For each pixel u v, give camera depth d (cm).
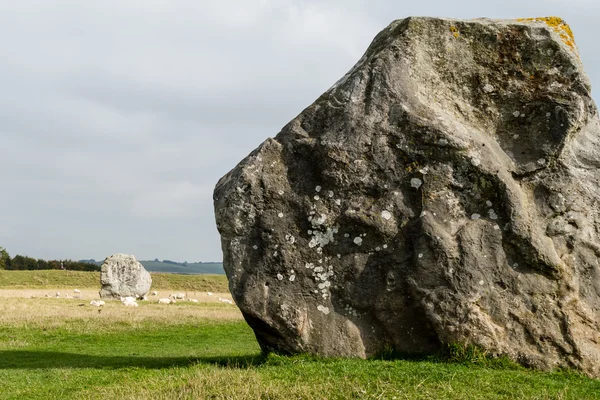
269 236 1152
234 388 889
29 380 1133
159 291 5128
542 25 1204
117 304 2991
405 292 1099
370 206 1134
